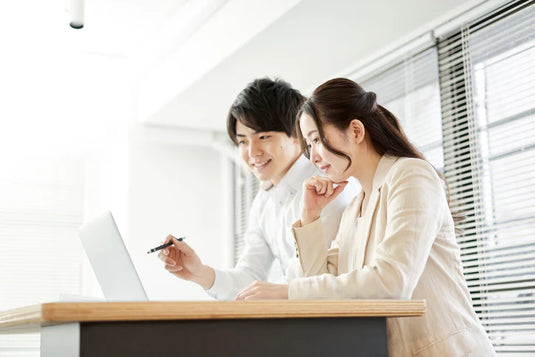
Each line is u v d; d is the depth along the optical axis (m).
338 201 1.97
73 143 4.80
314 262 1.66
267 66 3.44
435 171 1.60
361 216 1.65
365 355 1.22
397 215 1.40
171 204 4.43
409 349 1.41
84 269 4.82
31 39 3.88
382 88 3.35
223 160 4.65
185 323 1.07
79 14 2.59
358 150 1.60
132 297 1.65
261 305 1.10
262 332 1.13
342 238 1.68
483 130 2.76
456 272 1.50
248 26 3.14
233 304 1.08
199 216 4.51
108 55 4.15
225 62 3.39
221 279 2.14
